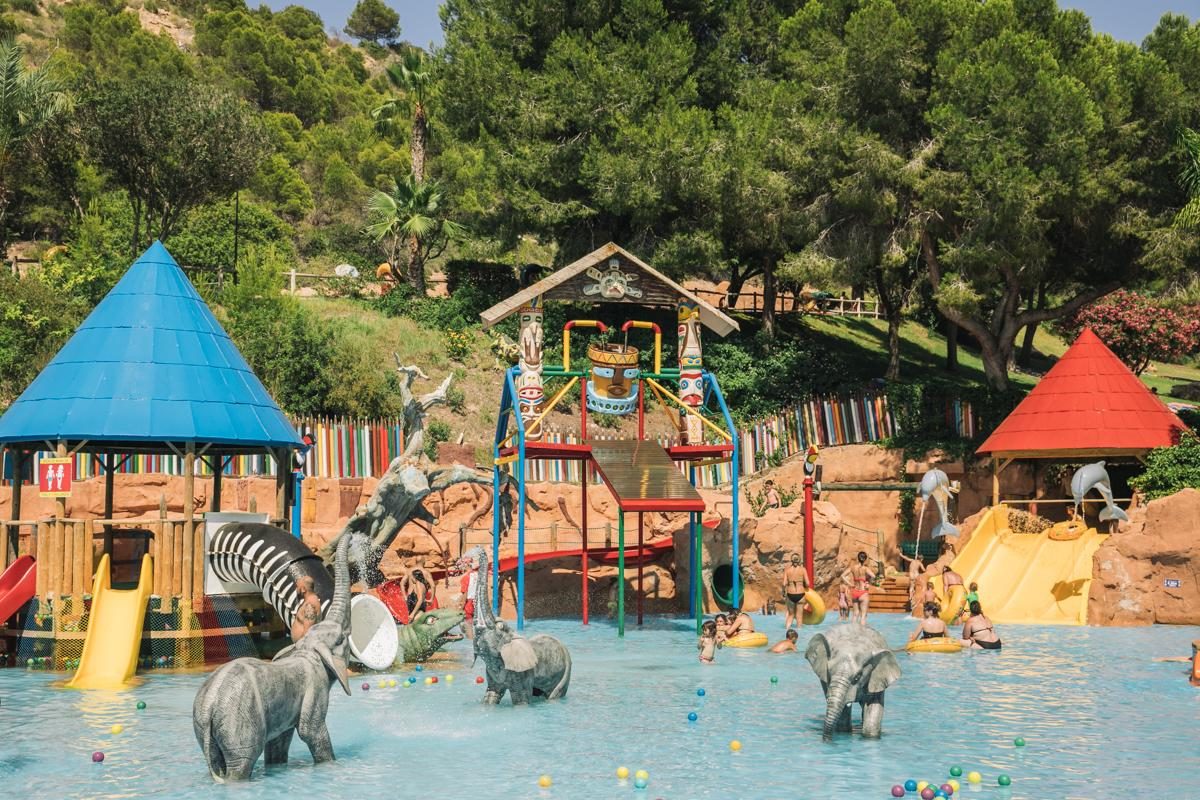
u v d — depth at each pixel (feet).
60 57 265.34
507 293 156.04
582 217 146.00
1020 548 89.76
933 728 41.83
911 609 89.92
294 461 69.56
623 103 135.13
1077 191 111.24
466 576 76.48
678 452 87.97
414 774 34.14
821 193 126.93
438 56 157.17
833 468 115.96
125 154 149.69
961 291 115.96
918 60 121.90
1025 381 170.19
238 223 181.88
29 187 185.47
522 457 79.87
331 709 46.52
